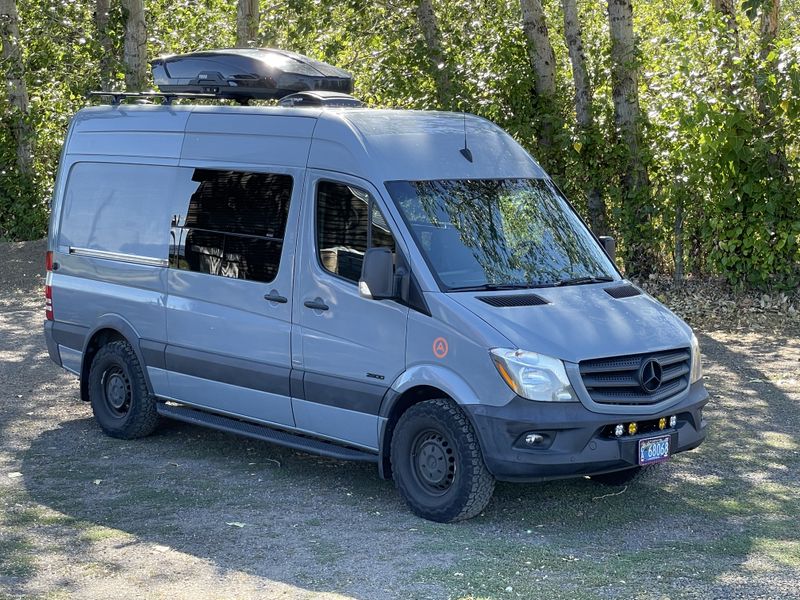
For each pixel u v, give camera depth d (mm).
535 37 16234
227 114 8398
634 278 15625
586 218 16125
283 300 7703
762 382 10594
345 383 7328
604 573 5996
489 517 6988
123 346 9039
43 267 19531
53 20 20953
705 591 5734
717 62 14422
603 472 6652
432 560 6219
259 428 8094
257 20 19391
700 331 13055
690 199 14828
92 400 9273
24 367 11977
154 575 6059
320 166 7598
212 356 8234
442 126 7852
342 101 8469
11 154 22406
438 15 17562
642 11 21234
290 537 6664
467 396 6625
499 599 5648
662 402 6824
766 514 7000
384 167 7309
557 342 6570
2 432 9273
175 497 7492
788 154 14141
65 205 9664
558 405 6488
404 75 17016
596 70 15695
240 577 6020
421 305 6891
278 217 7816
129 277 8930
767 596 5668
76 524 6930
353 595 5738
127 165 9102
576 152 15711
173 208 8625
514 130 16062
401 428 6988
